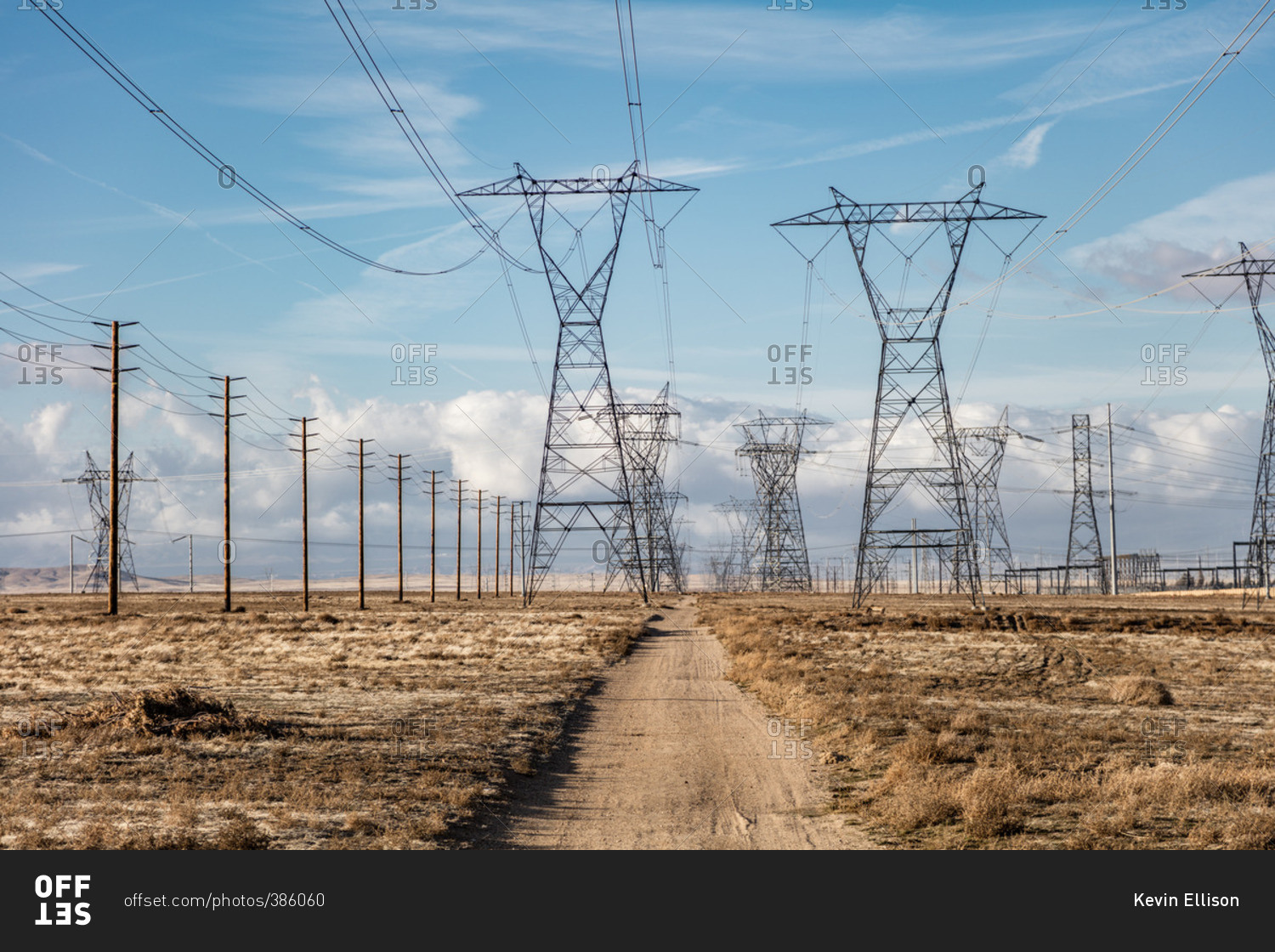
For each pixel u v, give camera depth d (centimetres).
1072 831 1702
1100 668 4803
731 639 6419
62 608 10319
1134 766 2208
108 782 1973
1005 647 5759
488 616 8788
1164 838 1634
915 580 18975
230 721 2594
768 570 17138
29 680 4094
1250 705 3475
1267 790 1942
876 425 7712
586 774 2308
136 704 2616
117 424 7881
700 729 2981
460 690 3741
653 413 12581
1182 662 5053
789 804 1986
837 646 5738
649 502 15188
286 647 5775
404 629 7188
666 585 18600
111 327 7600
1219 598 14188
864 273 6994
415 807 1836
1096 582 19250
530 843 1670
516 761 2330
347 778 2017
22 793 1828
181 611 9325
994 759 2239
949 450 7650
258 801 1839
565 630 7094
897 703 3247
